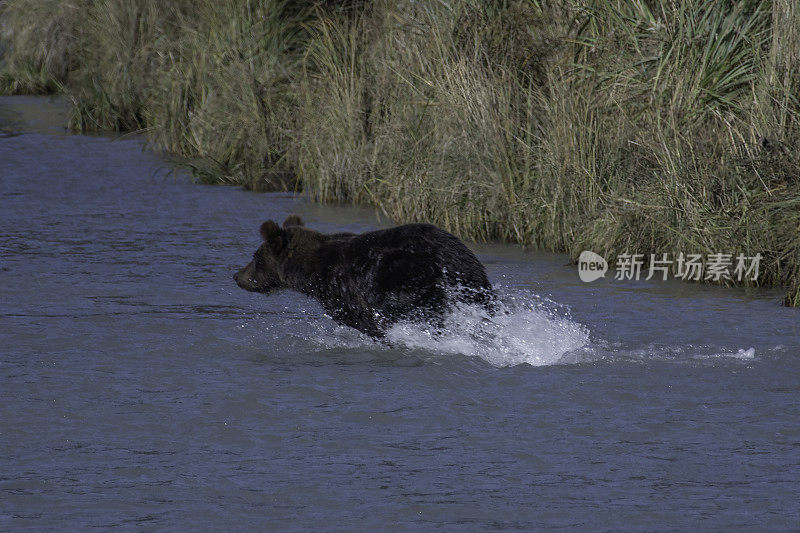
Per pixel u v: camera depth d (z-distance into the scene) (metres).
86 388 29.12
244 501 21.95
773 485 22.73
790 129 44.09
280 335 34.66
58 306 38.25
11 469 23.56
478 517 21.19
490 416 27.00
